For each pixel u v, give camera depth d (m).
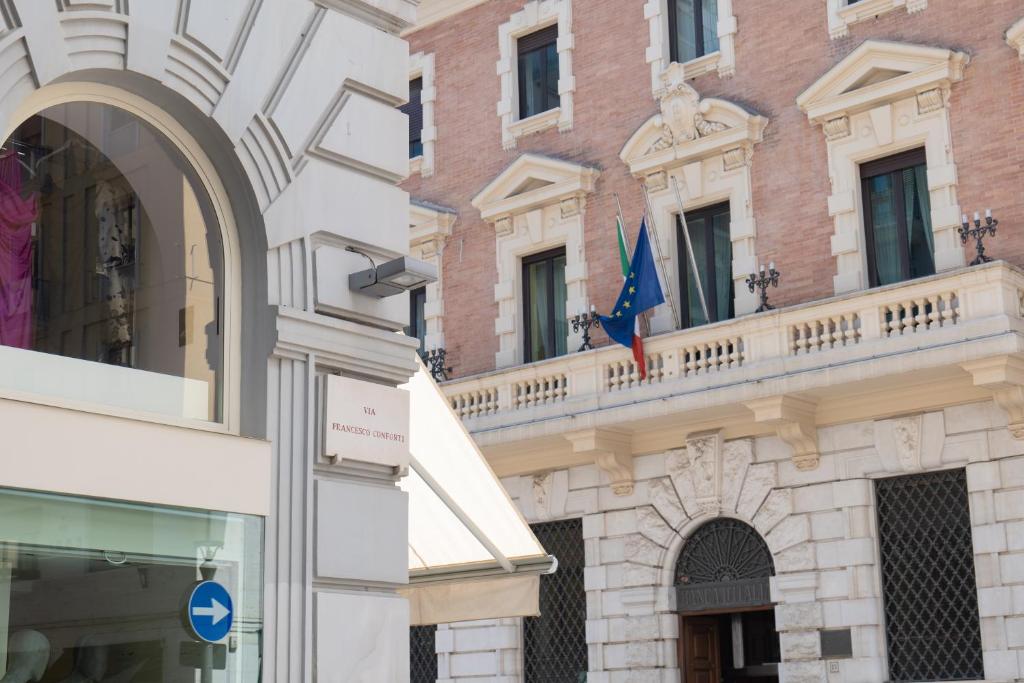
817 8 20.34
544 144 23.23
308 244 8.90
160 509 7.91
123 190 8.41
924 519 18.08
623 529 20.72
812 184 19.86
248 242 8.77
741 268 20.30
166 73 8.24
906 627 17.94
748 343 19.06
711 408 19.09
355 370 9.04
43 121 8.05
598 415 20.06
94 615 7.58
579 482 21.41
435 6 25.31
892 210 19.34
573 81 23.03
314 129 9.09
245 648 8.13
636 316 20.11
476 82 24.50
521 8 24.08
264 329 8.58
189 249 8.65
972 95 18.61
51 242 8.05
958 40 18.88
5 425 7.18
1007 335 16.53
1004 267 16.95
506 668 21.56
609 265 21.92
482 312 23.45
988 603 17.11
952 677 17.39
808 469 19.00
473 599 11.83
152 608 7.82
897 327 17.75
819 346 18.80
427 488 11.84
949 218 18.48
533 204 22.89
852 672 18.00
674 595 20.11
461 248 24.02
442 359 23.70
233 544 8.20
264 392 8.50
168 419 8.14
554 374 21.11
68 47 7.73
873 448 18.47
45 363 7.86
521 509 21.95
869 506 18.44
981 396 17.67
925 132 18.92
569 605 21.39
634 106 22.11
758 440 19.59
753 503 19.41
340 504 8.68
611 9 22.77
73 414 7.50
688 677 19.81
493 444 21.30
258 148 8.71
